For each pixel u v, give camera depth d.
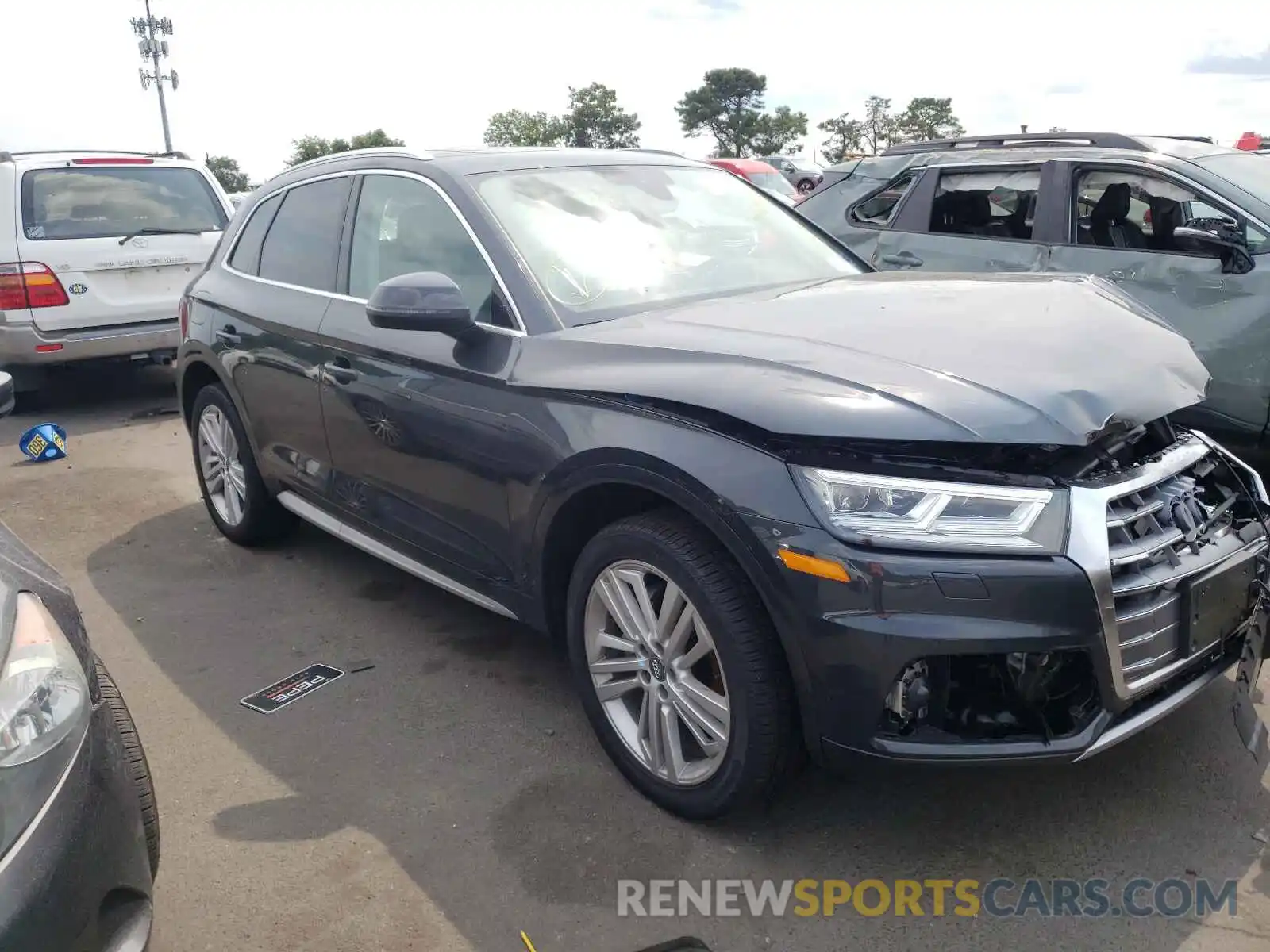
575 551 3.08
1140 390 2.48
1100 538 2.28
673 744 2.77
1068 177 5.67
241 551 5.05
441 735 3.31
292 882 2.63
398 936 2.45
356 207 3.96
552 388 2.88
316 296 4.04
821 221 6.82
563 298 3.18
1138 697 2.42
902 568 2.26
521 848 2.74
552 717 3.39
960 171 6.17
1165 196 5.34
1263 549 2.67
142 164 8.34
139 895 1.94
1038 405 2.32
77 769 1.85
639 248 3.51
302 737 3.33
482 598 3.42
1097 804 2.83
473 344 3.19
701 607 2.55
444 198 3.51
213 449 5.06
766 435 2.42
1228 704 3.28
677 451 2.53
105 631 4.19
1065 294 3.12
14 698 1.79
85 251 7.74
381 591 4.49
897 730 2.37
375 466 3.70
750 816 2.82
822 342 2.67
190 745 3.30
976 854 2.66
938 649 2.25
